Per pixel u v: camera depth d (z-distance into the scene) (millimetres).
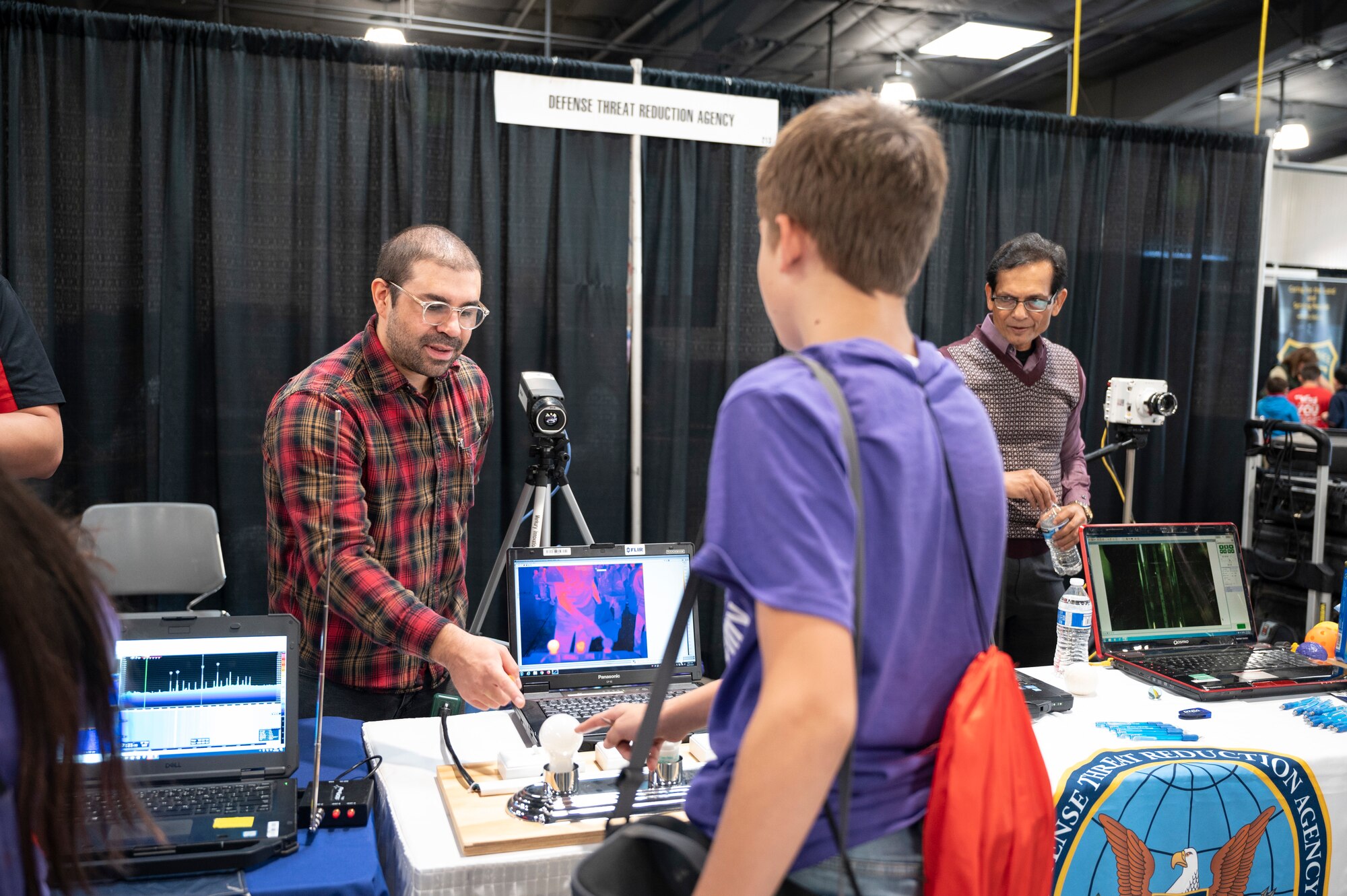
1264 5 4652
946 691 756
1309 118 5199
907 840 722
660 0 4480
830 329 726
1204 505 3996
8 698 588
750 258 3518
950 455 739
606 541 3428
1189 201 3863
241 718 1307
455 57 3129
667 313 3451
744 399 660
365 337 1729
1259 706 1799
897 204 693
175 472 2994
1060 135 3734
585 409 3377
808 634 600
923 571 707
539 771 1387
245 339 3033
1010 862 728
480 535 3281
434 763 1472
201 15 4078
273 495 1704
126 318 2988
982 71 5172
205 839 1142
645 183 3385
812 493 626
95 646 642
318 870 1147
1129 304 3871
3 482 611
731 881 604
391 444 1722
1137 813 1448
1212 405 3967
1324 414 4535
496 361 3256
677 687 1734
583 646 1746
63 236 2936
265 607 3098
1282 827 1516
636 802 1280
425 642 1447
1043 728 1663
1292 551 3689
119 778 681
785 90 3428
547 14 4387
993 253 3713
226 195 2967
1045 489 2172
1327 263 4488
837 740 592
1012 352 2473
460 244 1716
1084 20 4766
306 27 4250
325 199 3062
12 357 1713
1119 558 2109
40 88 2844
